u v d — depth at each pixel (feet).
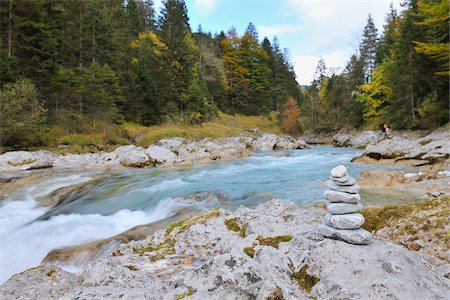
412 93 83.30
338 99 147.13
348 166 47.32
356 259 8.97
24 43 72.69
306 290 8.51
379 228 16.14
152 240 16.94
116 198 33.63
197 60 169.68
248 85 186.91
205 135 109.40
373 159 50.85
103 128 84.07
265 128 165.68
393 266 8.70
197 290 8.21
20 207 31.55
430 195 24.68
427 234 13.64
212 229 16.08
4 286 10.18
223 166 55.36
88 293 8.26
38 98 71.87
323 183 35.27
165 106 119.96
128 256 13.41
